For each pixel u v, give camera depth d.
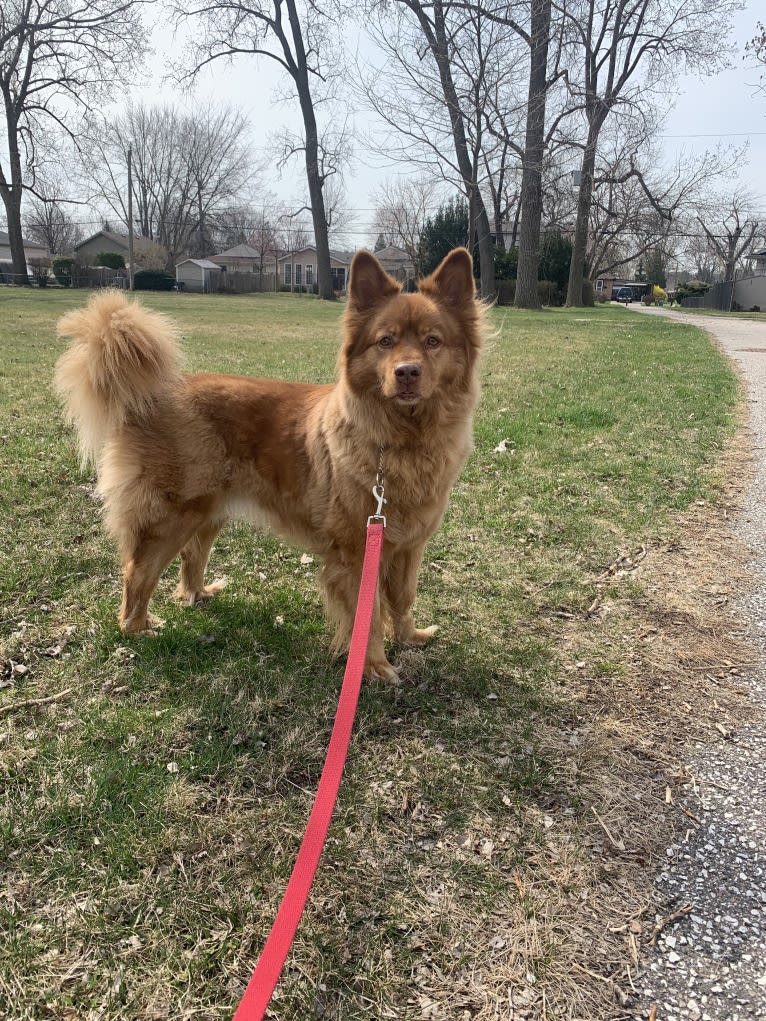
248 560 1.74
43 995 0.79
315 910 0.88
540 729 1.16
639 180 11.73
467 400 1.29
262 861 0.93
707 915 0.88
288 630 1.42
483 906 0.88
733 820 1.00
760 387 4.03
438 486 1.27
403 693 1.25
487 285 12.95
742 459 2.49
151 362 1.32
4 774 1.04
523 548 1.77
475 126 11.25
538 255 12.14
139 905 0.88
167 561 1.39
